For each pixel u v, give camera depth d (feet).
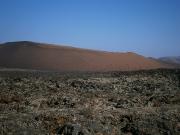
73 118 59.16
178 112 69.31
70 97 86.07
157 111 71.00
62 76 156.15
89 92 98.37
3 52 343.46
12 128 51.29
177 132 57.06
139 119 61.98
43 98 84.79
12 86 106.11
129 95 95.09
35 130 51.60
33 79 130.41
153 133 55.57
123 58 360.07
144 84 119.96
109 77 149.28
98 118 61.62
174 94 97.14
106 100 85.46
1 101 77.71
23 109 68.59
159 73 152.35
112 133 54.60
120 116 64.39
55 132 52.13
